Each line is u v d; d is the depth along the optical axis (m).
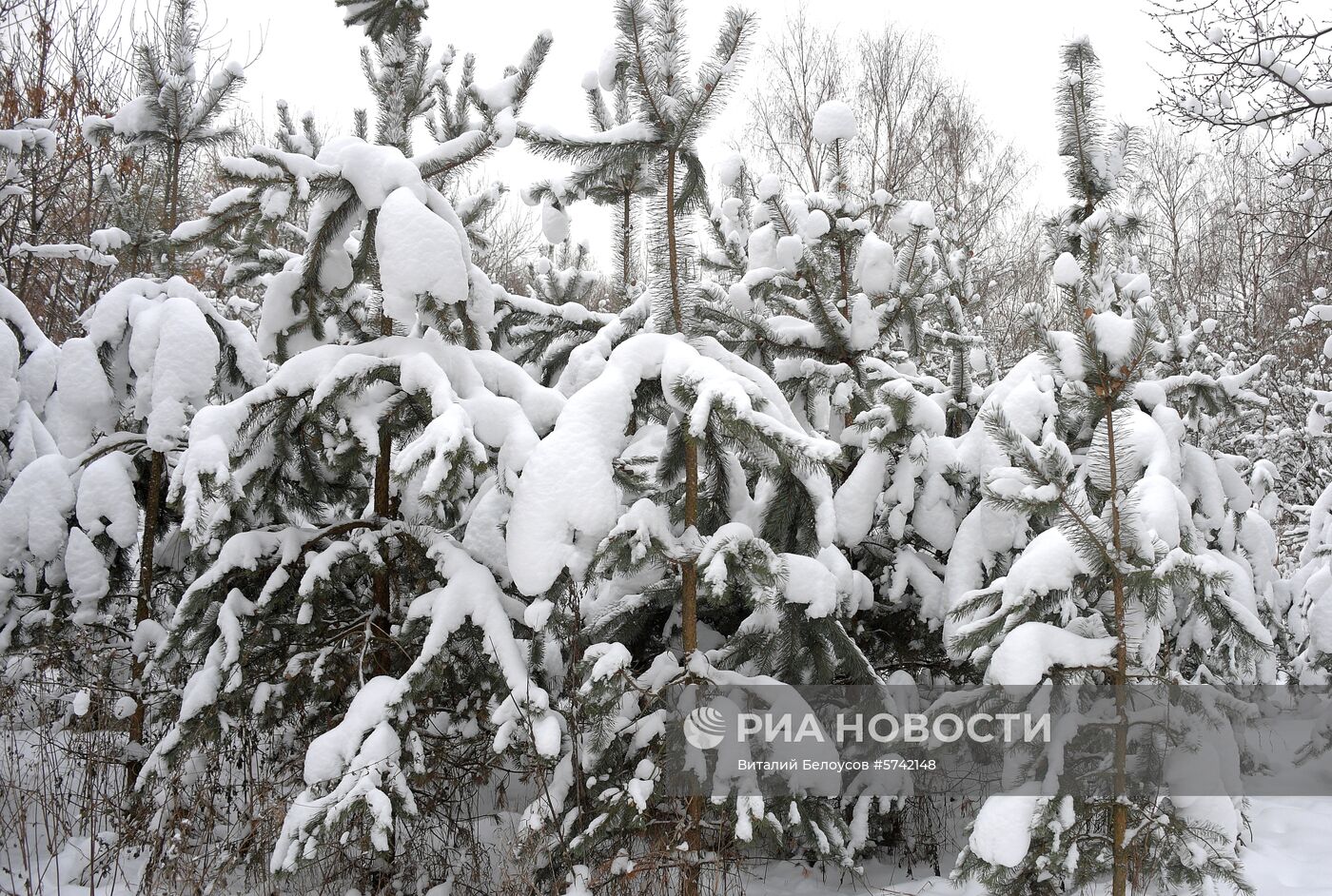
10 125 10.23
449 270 4.00
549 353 5.57
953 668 5.12
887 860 5.00
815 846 4.00
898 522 5.02
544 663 4.24
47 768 5.28
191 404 4.92
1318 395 8.52
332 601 4.67
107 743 5.23
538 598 3.67
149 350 4.91
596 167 4.38
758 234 5.74
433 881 4.27
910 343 5.72
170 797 4.21
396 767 3.71
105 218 10.16
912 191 22.42
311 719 4.59
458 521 5.07
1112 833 3.58
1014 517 4.80
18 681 5.45
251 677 4.30
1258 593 5.96
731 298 5.31
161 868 4.11
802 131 22.31
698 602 4.48
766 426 3.51
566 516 3.51
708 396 3.53
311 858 3.44
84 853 4.61
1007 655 3.50
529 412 4.18
